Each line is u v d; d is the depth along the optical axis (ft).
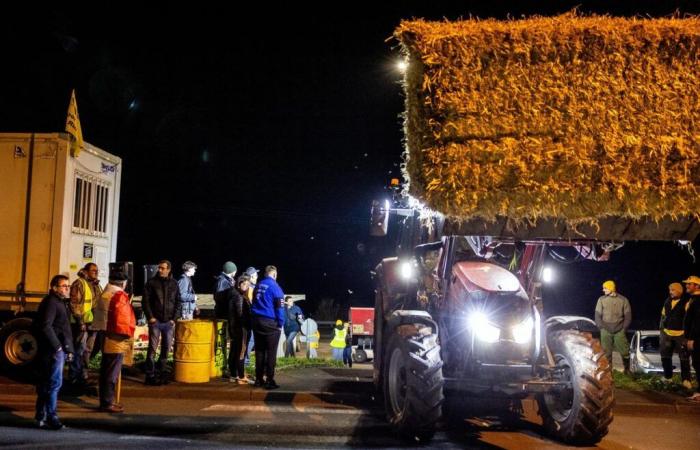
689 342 33.32
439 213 18.62
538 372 24.73
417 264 28.78
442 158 18.51
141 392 31.22
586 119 18.45
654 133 18.35
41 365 24.47
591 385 23.45
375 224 27.20
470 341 24.34
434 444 23.93
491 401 31.58
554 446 24.12
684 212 18.21
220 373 36.37
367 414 28.58
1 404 28.68
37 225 34.32
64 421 25.81
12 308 33.96
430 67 18.80
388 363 26.08
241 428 25.50
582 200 18.34
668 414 31.35
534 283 26.18
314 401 31.30
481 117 18.56
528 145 18.44
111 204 39.99
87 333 32.91
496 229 19.95
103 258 38.93
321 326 112.98
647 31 18.60
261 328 32.30
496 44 18.67
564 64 18.69
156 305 32.37
